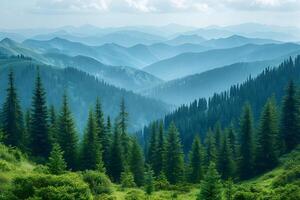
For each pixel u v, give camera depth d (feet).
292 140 260.42
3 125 219.41
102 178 153.17
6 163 140.87
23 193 107.24
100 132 248.32
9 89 222.28
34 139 225.76
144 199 144.36
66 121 224.74
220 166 251.60
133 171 239.30
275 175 200.85
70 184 114.52
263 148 245.45
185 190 194.80
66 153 221.05
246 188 150.41
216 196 127.03
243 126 255.29
